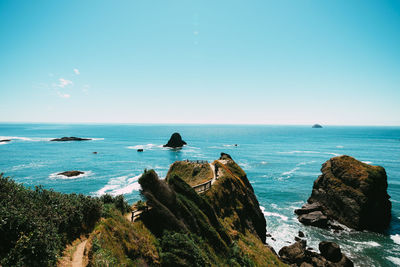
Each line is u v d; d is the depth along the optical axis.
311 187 70.12
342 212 45.94
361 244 36.97
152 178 20.12
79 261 10.62
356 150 155.38
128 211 20.39
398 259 32.69
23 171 76.50
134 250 13.50
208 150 144.62
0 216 8.83
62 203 13.12
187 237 17.16
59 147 139.88
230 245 22.28
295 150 153.88
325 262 29.86
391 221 46.78
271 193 64.44
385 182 46.84
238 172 46.41
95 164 92.06
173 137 158.75
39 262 9.07
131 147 150.38
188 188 24.64
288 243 37.62
